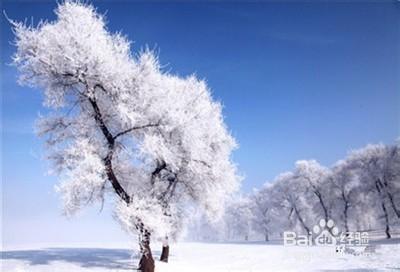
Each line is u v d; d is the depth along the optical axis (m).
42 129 17.88
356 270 19.11
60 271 16.16
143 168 19.70
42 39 16.39
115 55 17.34
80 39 16.11
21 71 16.67
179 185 20.88
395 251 28.66
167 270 18.81
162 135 17.66
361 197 57.81
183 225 22.39
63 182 14.48
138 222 15.44
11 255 21.52
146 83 17.47
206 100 20.95
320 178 62.84
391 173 51.75
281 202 76.06
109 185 17.39
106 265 18.56
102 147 17.09
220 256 31.08
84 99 17.80
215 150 21.23
